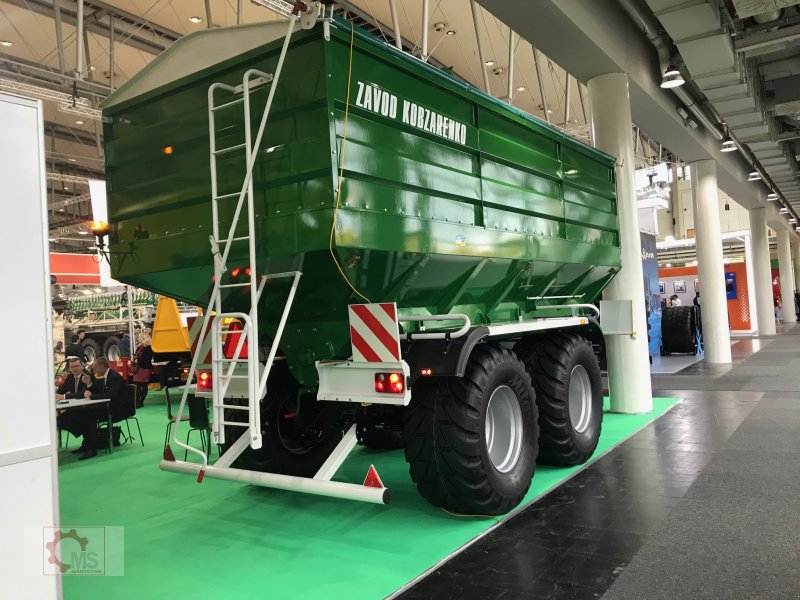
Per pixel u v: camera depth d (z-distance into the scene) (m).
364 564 3.19
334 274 3.29
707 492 4.11
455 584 2.89
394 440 5.80
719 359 12.36
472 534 3.55
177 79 3.76
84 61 12.05
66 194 21.72
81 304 17.59
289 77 3.17
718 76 8.10
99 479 5.56
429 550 3.33
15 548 2.07
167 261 3.87
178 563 3.35
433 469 3.66
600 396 5.39
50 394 2.20
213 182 3.38
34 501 2.13
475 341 3.55
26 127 2.20
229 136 3.51
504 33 12.32
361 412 3.96
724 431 6.01
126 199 4.12
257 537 3.71
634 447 5.56
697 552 3.13
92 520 4.23
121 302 16.30
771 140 11.52
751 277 20.83
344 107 3.09
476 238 4.04
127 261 4.12
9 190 2.13
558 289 5.86
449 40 12.57
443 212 3.77
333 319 3.63
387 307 3.27
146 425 8.80
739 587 2.74
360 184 3.15
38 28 10.80
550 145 5.27
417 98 3.60
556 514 3.81
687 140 11.14
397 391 3.25
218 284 3.30
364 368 3.39
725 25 7.01
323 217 3.02
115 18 10.97
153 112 3.95
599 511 3.83
